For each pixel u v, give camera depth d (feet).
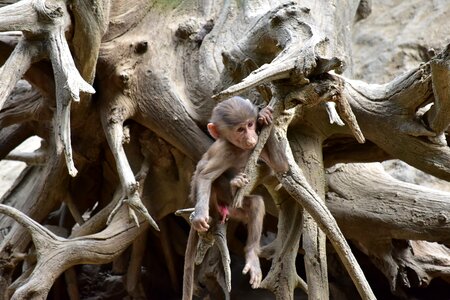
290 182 25.18
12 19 30.07
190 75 36.83
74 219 44.21
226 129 23.70
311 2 38.40
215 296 39.42
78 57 33.68
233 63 32.58
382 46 54.24
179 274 43.96
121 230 36.55
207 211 23.36
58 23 30.78
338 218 34.60
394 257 35.78
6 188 54.54
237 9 37.99
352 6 42.96
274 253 33.24
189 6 39.24
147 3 38.37
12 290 37.40
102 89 36.73
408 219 33.63
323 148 34.30
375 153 33.96
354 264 25.75
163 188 38.09
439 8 55.11
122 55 36.63
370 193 34.76
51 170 39.93
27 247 38.93
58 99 29.43
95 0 32.09
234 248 40.57
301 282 31.04
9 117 39.60
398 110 30.50
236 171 24.30
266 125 23.61
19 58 30.60
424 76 29.40
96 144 39.22
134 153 38.11
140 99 36.27
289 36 28.99
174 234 42.91
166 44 37.70
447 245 34.24
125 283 43.14
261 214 25.61
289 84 24.16
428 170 31.04
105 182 42.04
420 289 39.42
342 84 24.49
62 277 44.21
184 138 35.50
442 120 29.43
